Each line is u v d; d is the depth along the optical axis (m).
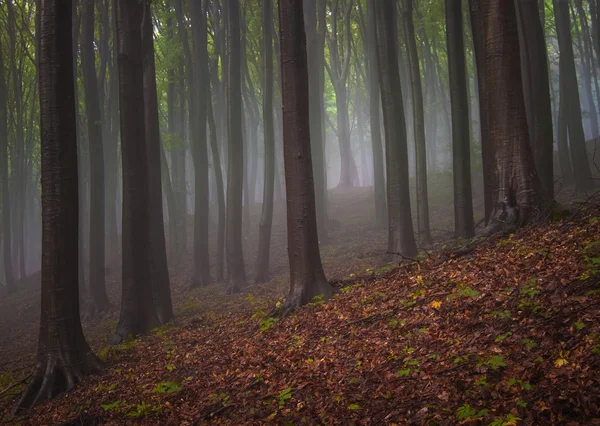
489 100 10.51
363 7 35.75
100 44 31.50
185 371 9.11
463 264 8.81
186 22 29.81
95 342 16.45
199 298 20.78
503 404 4.69
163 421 7.42
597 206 8.52
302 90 10.60
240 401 7.02
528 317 5.95
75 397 9.82
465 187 16.17
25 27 32.12
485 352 5.62
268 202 21.69
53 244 10.95
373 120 27.47
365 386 6.09
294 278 10.67
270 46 22.41
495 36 10.32
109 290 27.23
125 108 14.73
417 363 6.01
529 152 10.23
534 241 8.41
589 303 5.62
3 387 12.30
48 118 11.04
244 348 9.02
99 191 22.84
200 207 24.05
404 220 15.69
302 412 6.08
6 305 30.58
